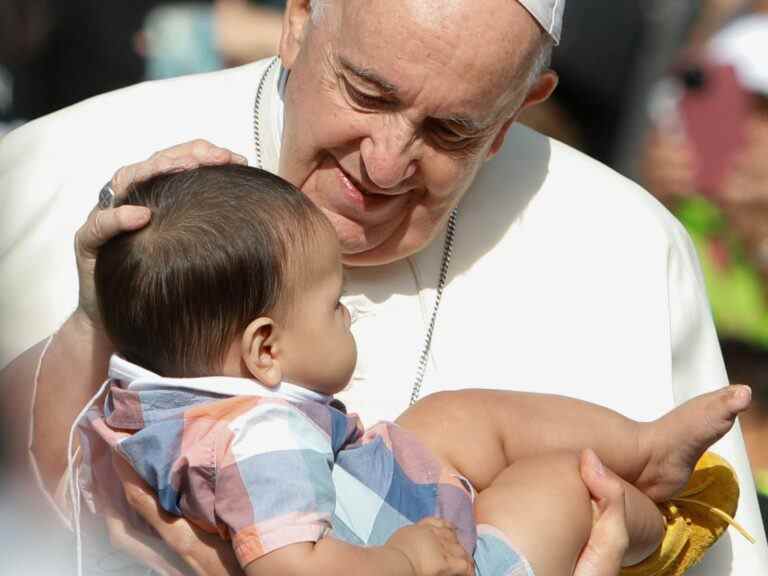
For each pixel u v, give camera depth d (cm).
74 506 1457
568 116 2811
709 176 2639
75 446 1518
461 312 1766
